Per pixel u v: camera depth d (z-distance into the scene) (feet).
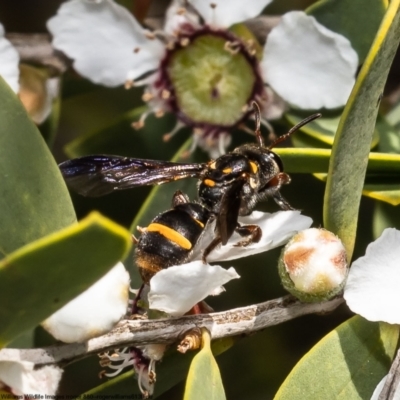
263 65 0.34
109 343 0.29
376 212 0.32
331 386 0.29
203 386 0.28
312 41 0.34
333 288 0.29
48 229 0.29
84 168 0.33
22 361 0.28
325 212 0.29
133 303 0.30
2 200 0.29
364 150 0.29
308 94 0.34
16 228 0.29
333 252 0.29
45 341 0.31
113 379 0.31
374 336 0.29
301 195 0.34
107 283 0.28
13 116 0.29
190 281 0.29
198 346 0.29
